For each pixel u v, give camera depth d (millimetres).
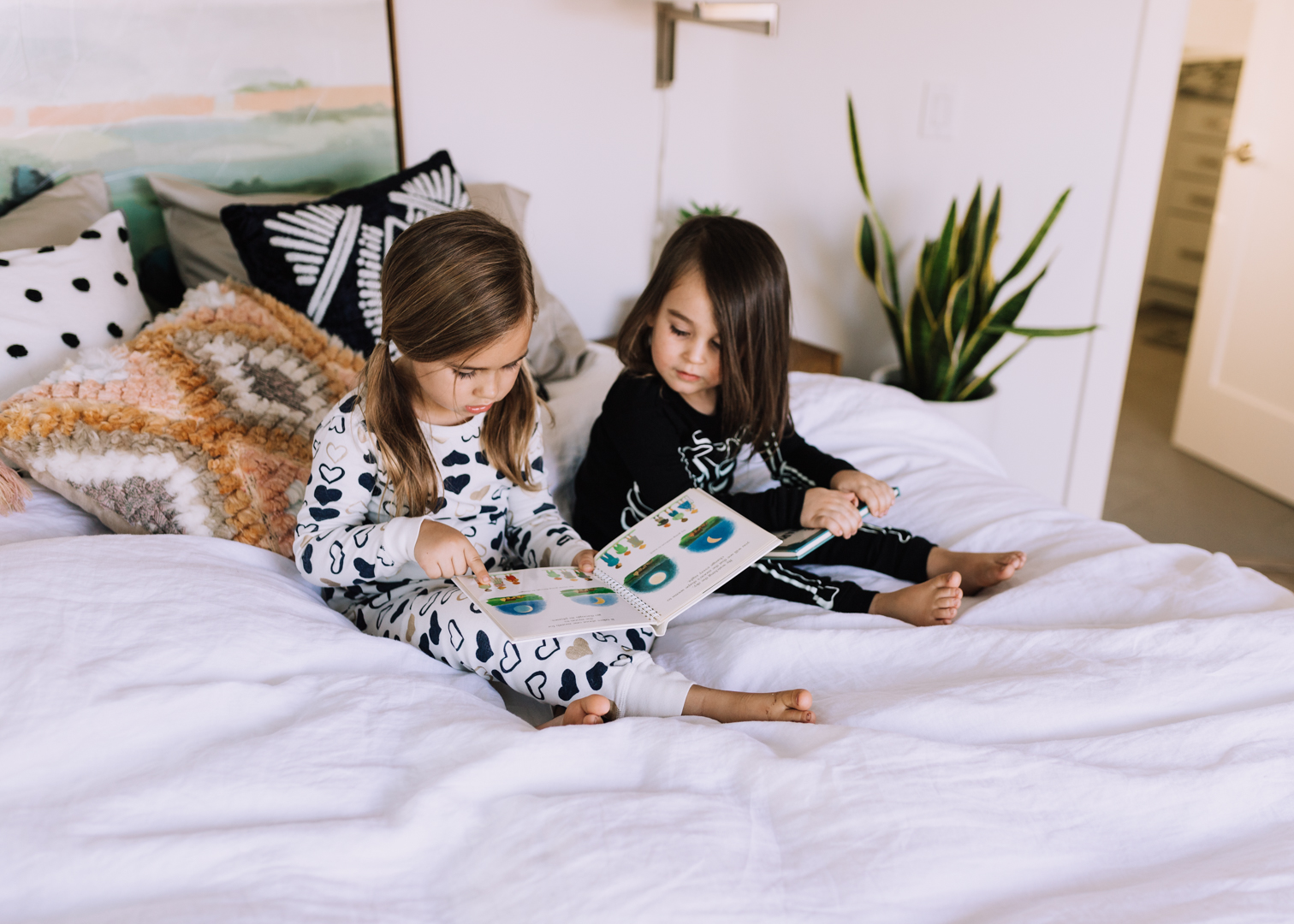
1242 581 1142
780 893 693
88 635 857
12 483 1041
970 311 2174
